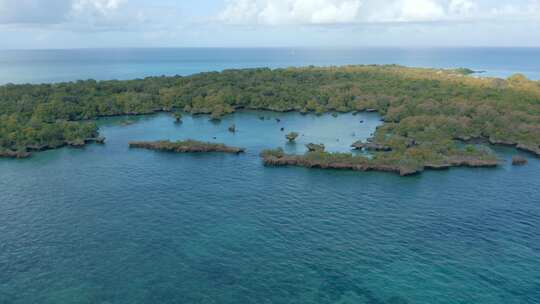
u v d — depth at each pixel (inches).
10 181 4665.4
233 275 2903.5
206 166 5255.9
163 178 4785.9
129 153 5866.1
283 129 7401.6
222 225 3607.3
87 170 5078.7
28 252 3157.0
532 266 3016.7
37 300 2637.8
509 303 2628.0
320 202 4101.9
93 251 3184.1
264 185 4571.9
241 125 7780.5
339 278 2874.0
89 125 6712.6
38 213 3814.0
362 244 3294.8
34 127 6515.8
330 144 6387.8
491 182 4699.8
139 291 2728.8
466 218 3754.9
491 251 3208.7
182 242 3324.3
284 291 2738.7
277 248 3240.7
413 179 4800.7
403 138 6254.9
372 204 4065.0
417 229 3543.3
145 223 3639.3
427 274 2920.8
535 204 4069.9
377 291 2738.7
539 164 5393.7
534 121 6648.6
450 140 6067.9
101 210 3892.7
